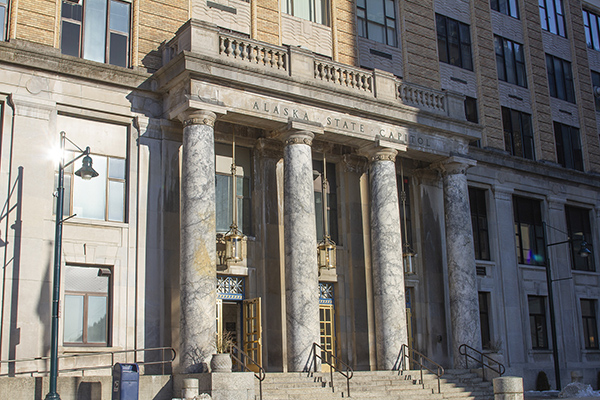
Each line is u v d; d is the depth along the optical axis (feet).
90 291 72.84
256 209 85.25
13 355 66.44
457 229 94.12
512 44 125.18
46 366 67.87
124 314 73.41
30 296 68.39
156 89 79.30
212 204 73.20
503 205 112.06
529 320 111.04
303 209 78.89
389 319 83.56
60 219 61.21
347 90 84.43
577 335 116.88
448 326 98.37
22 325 67.36
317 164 93.35
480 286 105.40
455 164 95.61
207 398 61.41
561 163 126.41
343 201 93.04
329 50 97.50
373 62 101.81
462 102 98.02
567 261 119.14
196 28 76.48
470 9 119.24
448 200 95.45
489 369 86.58
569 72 134.41
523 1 128.77
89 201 75.05
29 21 74.43
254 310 81.05
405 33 106.52
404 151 90.48
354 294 90.12
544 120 124.47
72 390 61.31
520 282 110.93
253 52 80.23
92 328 72.18
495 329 105.29
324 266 84.53
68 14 78.33
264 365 80.59
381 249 85.61
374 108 87.20
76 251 72.23
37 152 71.72
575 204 124.77
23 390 59.06
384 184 87.25
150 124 78.54
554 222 119.44
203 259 71.15
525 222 116.67
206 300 70.28
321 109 83.51
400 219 98.48
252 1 91.25
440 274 99.60
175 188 78.84
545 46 130.82
